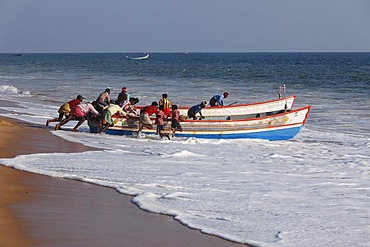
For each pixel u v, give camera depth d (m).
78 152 31.77
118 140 38.62
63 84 100.44
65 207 19.45
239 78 118.94
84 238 16.14
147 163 29.16
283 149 38.09
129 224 17.80
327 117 55.09
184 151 33.19
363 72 138.75
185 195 22.12
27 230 16.59
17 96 75.56
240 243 16.39
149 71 160.12
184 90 85.62
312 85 95.94
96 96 76.88
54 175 24.44
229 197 22.20
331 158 34.09
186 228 17.64
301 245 16.39
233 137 42.88
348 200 22.36
